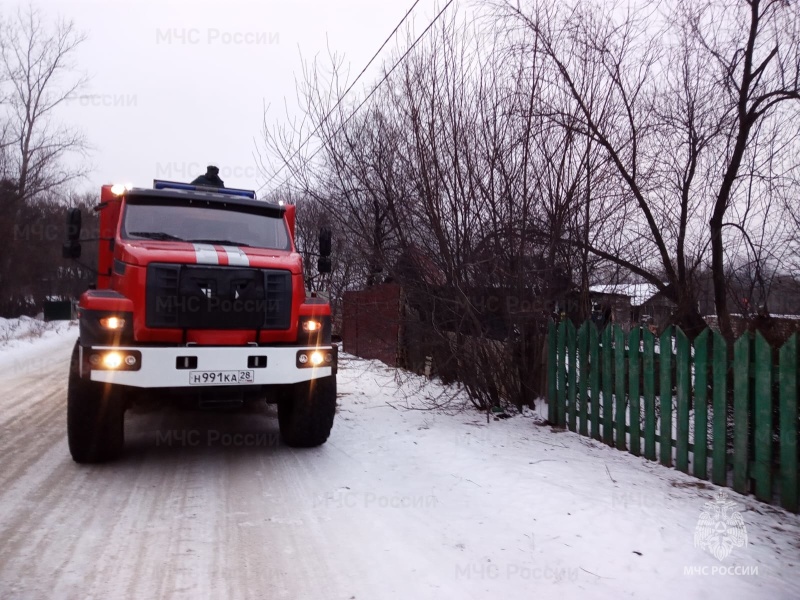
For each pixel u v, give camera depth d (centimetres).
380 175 668
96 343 449
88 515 382
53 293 3197
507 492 434
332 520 381
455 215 635
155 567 311
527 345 693
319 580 300
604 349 562
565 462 504
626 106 637
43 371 1182
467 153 630
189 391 473
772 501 404
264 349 482
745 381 417
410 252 670
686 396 469
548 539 354
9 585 288
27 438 593
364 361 1209
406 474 480
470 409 722
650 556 331
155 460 517
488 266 640
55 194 2664
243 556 326
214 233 566
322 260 693
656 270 673
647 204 656
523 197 629
